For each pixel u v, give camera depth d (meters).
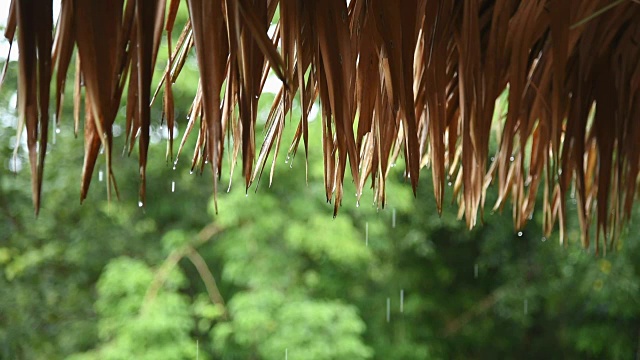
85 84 1.20
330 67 1.45
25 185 8.69
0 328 8.48
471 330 9.80
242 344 8.34
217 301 8.73
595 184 2.44
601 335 9.19
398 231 9.40
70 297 8.88
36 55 1.18
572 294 9.34
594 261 8.34
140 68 1.20
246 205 8.23
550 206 2.23
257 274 8.24
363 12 1.56
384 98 1.63
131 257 8.97
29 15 1.17
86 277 8.90
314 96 1.58
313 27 1.44
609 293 8.34
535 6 1.79
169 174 9.11
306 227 8.44
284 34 1.44
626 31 1.98
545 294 9.34
